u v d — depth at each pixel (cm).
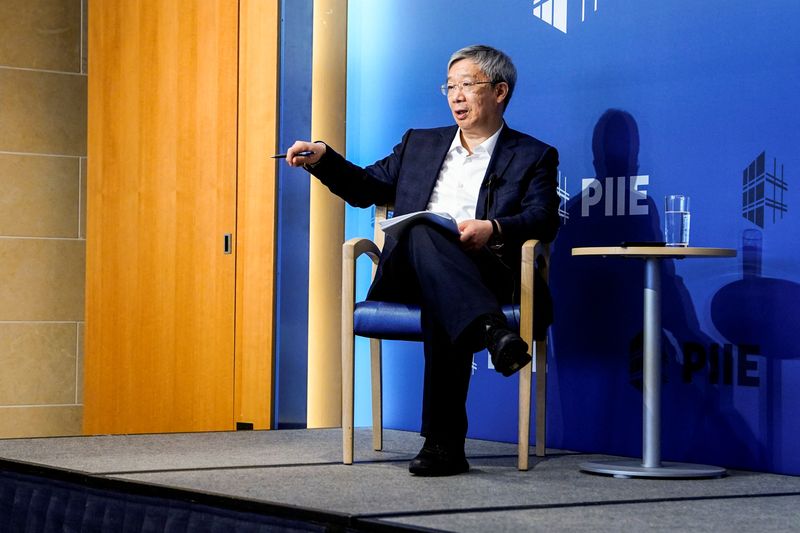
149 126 1105
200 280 1034
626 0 781
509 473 662
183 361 1050
